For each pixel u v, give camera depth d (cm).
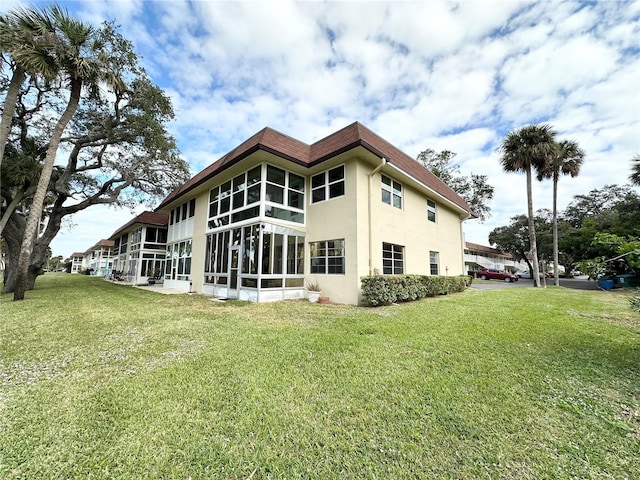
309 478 187
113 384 322
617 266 431
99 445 217
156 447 215
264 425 242
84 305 902
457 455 205
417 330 556
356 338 502
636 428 235
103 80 1107
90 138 1423
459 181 2750
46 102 1339
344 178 1009
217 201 1330
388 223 1108
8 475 187
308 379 332
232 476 188
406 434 229
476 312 761
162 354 424
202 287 1359
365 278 882
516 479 182
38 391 304
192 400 284
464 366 371
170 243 1834
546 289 1611
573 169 1956
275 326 601
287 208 1078
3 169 1148
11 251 1355
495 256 4434
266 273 991
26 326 603
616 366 371
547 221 3694
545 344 468
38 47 943
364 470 192
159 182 1778
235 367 369
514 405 272
